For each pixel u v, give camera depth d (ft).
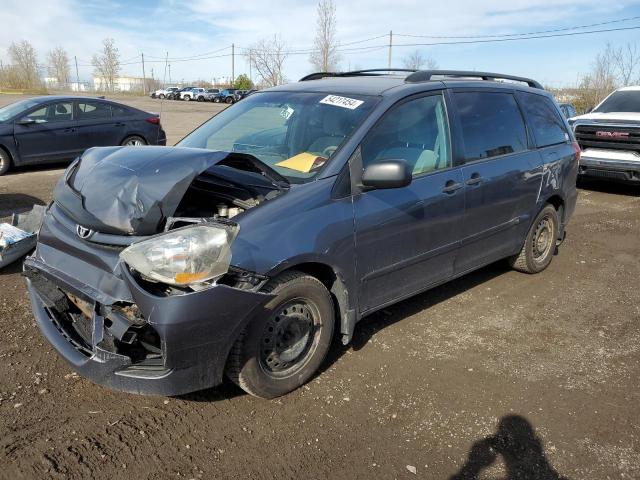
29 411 9.67
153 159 10.08
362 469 8.90
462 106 14.23
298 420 10.01
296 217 10.07
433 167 13.06
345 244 10.78
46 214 11.19
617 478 8.98
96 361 9.04
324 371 11.65
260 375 10.05
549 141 17.54
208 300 8.68
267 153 12.30
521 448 9.61
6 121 32.32
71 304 10.21
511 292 16.70
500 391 11.32
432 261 13.29
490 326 14.30
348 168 11.11
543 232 17.93
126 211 9.25
